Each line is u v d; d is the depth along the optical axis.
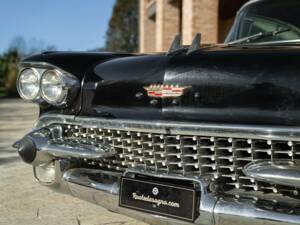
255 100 2.12
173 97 2.31
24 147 2.80
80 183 2.63
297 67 2.07
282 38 3.17
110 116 2.54
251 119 2.11
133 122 2.41
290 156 2.04
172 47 2.70
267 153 2.09
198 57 2.33
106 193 2.50
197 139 2.24
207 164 2.24
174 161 2.34
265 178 2.00
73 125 2.73
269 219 2.00
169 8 14.19
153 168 2.43
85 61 2.79
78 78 2.71
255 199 2.09
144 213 2.37
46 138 2.75
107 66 2.66
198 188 2.21
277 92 2.07
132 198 2.41
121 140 2.53
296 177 1.94
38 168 2.91
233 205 2.09
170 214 2.28
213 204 2.13
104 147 2.58
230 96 2.17
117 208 2.49
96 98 2.62
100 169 2.67
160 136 2.35
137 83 2.46
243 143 2.14
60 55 2.81
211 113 2.21
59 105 2.73
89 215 3.65
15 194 4.22
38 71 2.78
